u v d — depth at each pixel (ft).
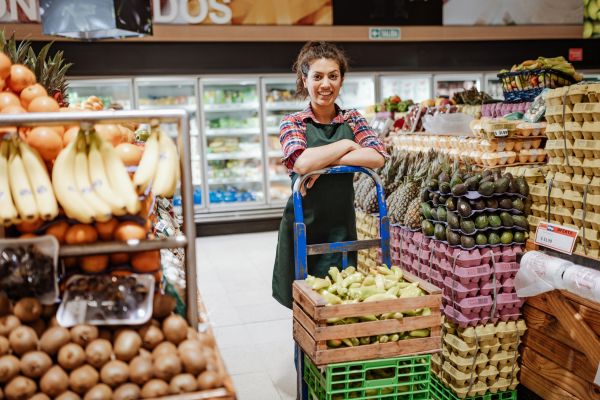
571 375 7.96
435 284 9.30
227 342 12.29
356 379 6.78
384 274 7.61
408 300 6.74
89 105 8.78
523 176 8.82
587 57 28.07
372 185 12.11
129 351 4.70
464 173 9.35
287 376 10.57
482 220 8.44
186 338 5.02
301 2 24.48
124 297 4.94
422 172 10.82
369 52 25.88
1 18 21.66
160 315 5.07
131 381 4.64
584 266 7.81
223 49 24.00
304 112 8.43
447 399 9.21
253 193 26.02
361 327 6.65
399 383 6.96
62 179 5.08
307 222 8.33
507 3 26.66
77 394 4.58
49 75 8.36
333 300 6.77
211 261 19.90
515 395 9.14
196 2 23.31
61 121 4.98
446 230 8.82
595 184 7.63
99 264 5.16
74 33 12.05
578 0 27.32
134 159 5.89
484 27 26.61
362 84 27.07
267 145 25.05
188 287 5.34
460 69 26.89
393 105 19.80
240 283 16.96
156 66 23.36
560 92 8.09
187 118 5.25
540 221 8.46
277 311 14.29
